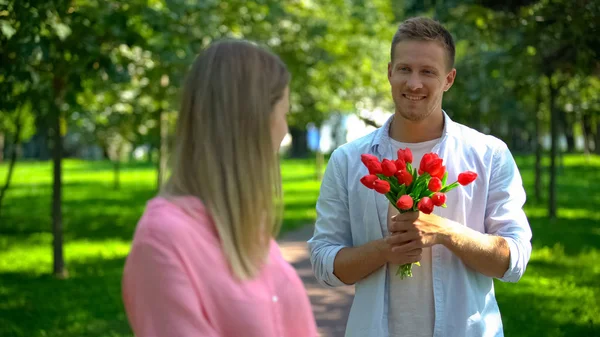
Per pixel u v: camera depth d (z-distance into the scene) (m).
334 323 7.21
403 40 3.03
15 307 8.30
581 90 15.84
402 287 2.97
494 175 3.07
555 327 7.32
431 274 2.96
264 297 1.86
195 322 1.75
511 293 8.88
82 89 8.60
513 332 7.12
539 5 8.30
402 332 2.96
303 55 13.81
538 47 9.28
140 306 1.77
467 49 14.35
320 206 3.25
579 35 7.53
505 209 3.03
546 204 19.84
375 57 15.98
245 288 1.83
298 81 15.07
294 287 1.98
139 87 14.02
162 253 1.77
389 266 3.00
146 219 1.83
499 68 11.74
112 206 21.20
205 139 1.89
